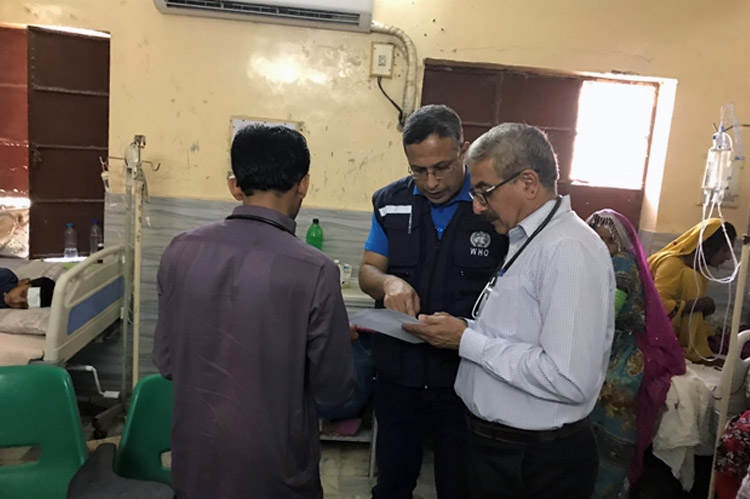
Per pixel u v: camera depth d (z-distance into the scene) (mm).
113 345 2787
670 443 2119
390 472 1697
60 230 2801
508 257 1278
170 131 2592
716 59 2695
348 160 2676
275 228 1046
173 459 1102
